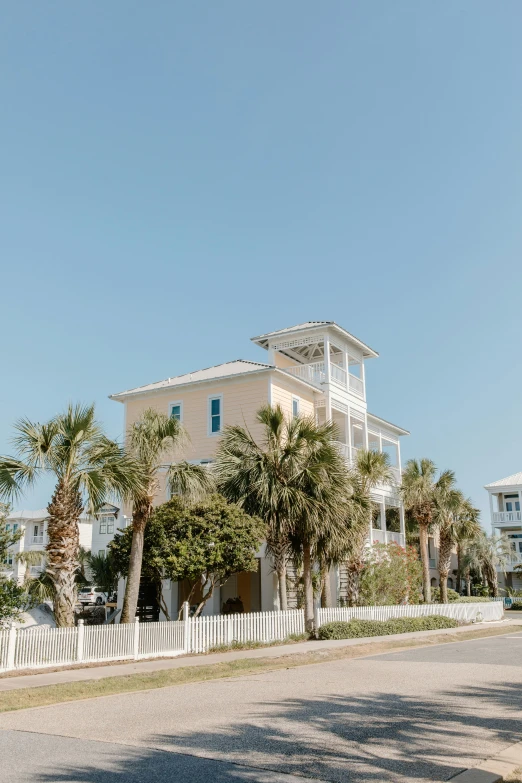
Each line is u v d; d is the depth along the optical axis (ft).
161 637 55.67
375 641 68.85
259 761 22.36
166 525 68.90
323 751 23.73
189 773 20.85
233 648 61.21
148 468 63.26
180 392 100.94
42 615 64.90
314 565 89.71
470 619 107.34
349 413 109.50
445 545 126.93
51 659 47.67
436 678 43.50
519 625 101.91
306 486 68.69
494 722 28.68
